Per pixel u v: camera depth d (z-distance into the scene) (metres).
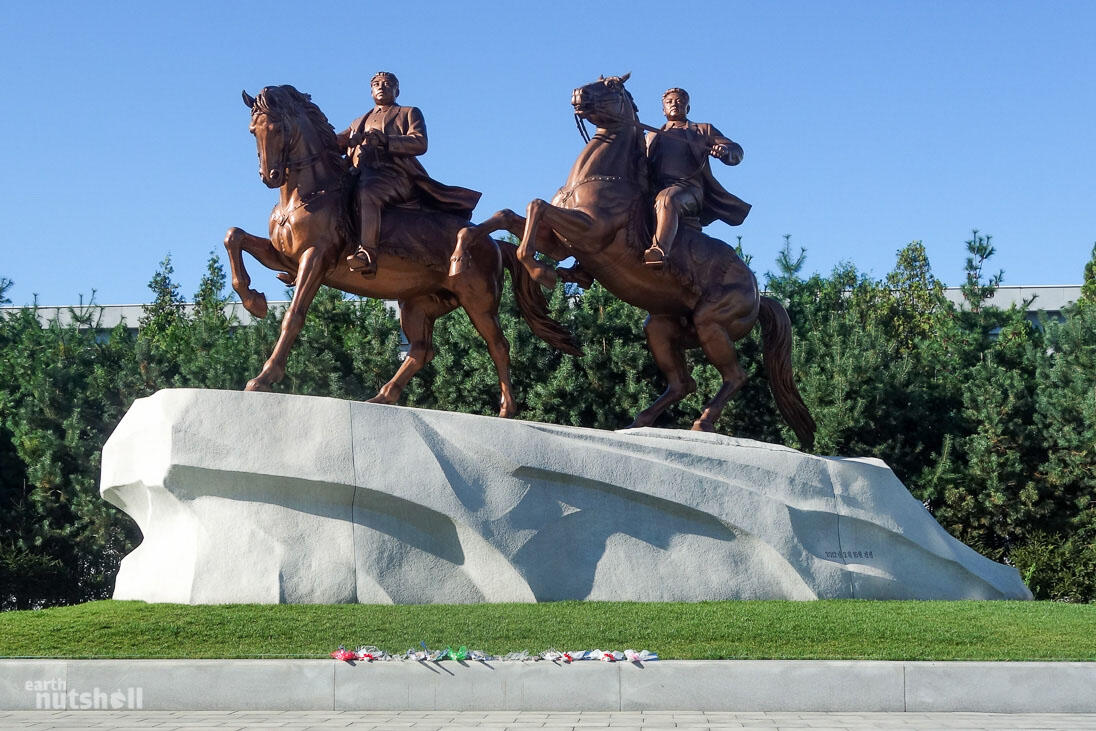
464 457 10.69
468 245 11.57
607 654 8.52
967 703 8.33
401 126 12.23
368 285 12.03
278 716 8.12
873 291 26.09
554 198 12.47
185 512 10.50
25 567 17.64
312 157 11.58
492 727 7.55
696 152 12.66
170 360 20.39
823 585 11.30
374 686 8.40
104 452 11.38
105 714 8.22
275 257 11.84
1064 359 19.16
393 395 12.55
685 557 11.08
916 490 19.20
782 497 11.47
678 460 11.34
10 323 23.03
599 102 12.19
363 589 10.21
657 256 11.84
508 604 10.23
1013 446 19.05
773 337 13.37
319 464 10.25
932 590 11.96
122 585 11.26
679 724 7.72
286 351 11.18
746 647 9.00
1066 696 8.30
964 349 20.53
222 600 10.11
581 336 19.89
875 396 19.16
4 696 8.44
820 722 7.82
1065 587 16.50
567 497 10.92
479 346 19.58
